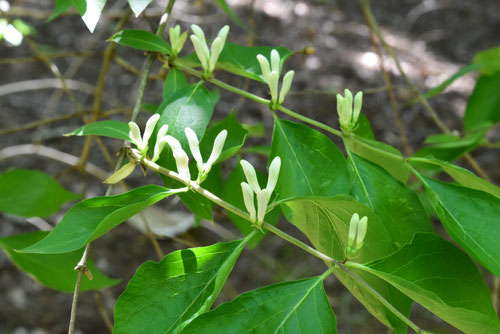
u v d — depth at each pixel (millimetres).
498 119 589
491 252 387
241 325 368
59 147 1107
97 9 389
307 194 403
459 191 400
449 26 1723
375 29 639
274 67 417
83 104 1196
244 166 384
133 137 397
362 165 419
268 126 1192
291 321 370
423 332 370
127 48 1346
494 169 1215
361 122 462
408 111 1331
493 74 598
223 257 386
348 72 1401
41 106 1178
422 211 415
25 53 1281
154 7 1237
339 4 1708
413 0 1812
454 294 389
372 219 385
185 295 380
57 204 525
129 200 382
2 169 1031
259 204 384
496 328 362
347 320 974
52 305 923
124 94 1222
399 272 388
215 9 1425
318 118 1251
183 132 413
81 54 647
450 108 1365
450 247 391
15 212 515
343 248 400
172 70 434
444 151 530
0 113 1137
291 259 1040
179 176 390
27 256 483
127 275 960
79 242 370
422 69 1483
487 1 1868
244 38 1377
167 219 904
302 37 1479
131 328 374
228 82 1256
